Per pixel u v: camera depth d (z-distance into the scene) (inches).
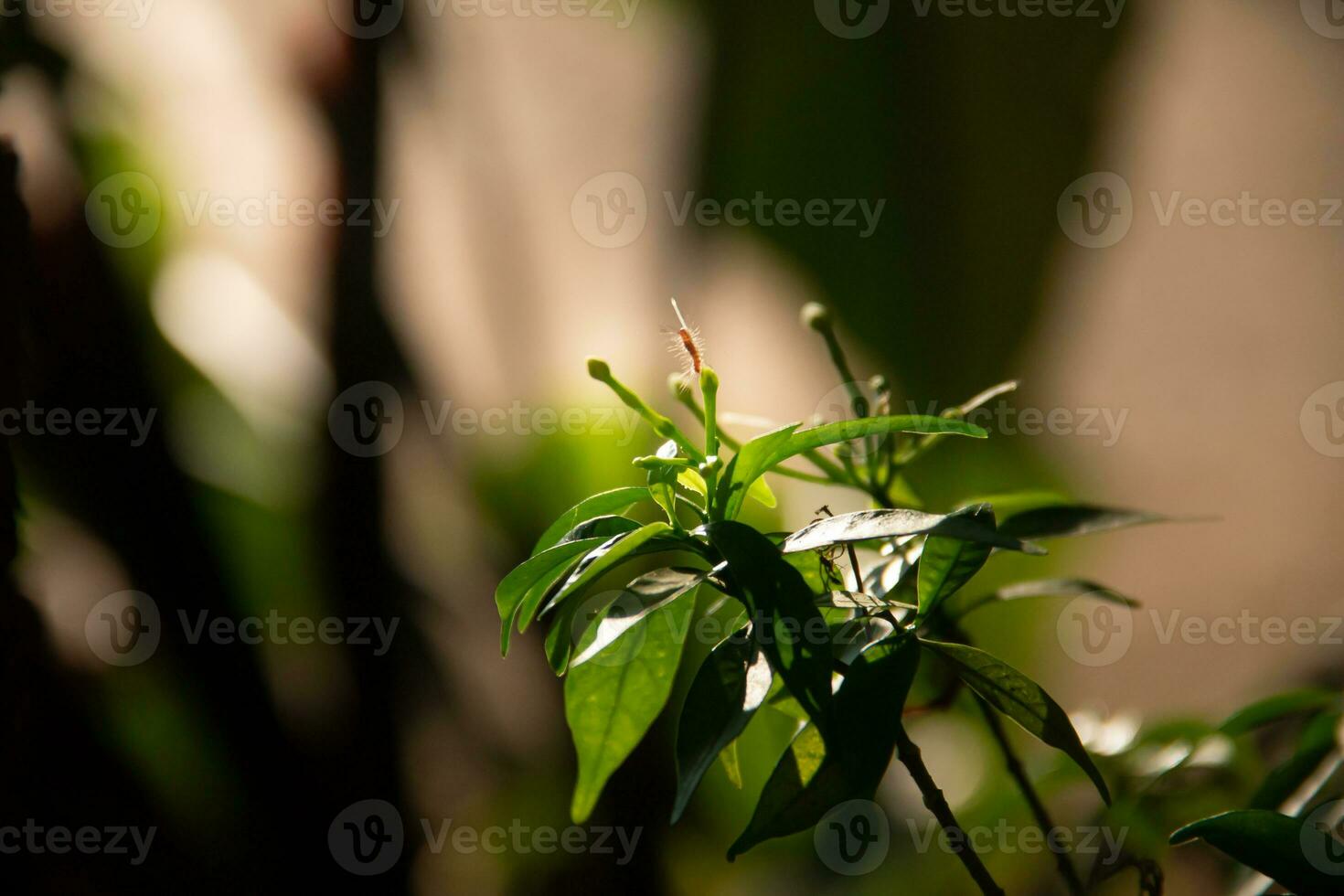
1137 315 99.0
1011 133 63.3
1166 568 99.3
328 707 63.0
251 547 60.4
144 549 58.2
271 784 60.4
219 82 75.3
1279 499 98.6
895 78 62.4
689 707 35.6
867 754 35.5
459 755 71.9
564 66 86.6
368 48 59.6
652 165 87.0
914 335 65.3
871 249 64.6
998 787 42.6
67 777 54.6
